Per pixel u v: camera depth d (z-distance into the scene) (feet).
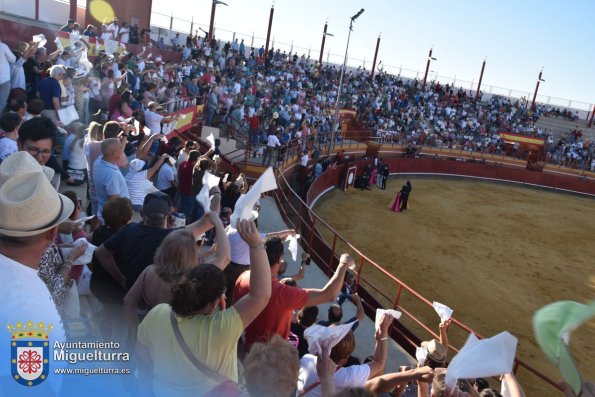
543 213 104.01
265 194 47.67
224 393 7.61
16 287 5.85
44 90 24.39
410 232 73.87
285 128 84.12
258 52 146.82
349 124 130.11
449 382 7.03
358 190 96.78
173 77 66.69
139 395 8.43
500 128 173.68
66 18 79.10
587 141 176.55
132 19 92.63
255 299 8.26
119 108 30.17
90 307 13.20
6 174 6.78
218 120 74.18
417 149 126.72
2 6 67.26
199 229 11.24
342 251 60.49
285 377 6.81
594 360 40.81
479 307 49.65
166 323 8.19
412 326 41.50
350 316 24.58
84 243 11.01
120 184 15.51
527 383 35.86
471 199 107.24
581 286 62.49
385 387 9.57
